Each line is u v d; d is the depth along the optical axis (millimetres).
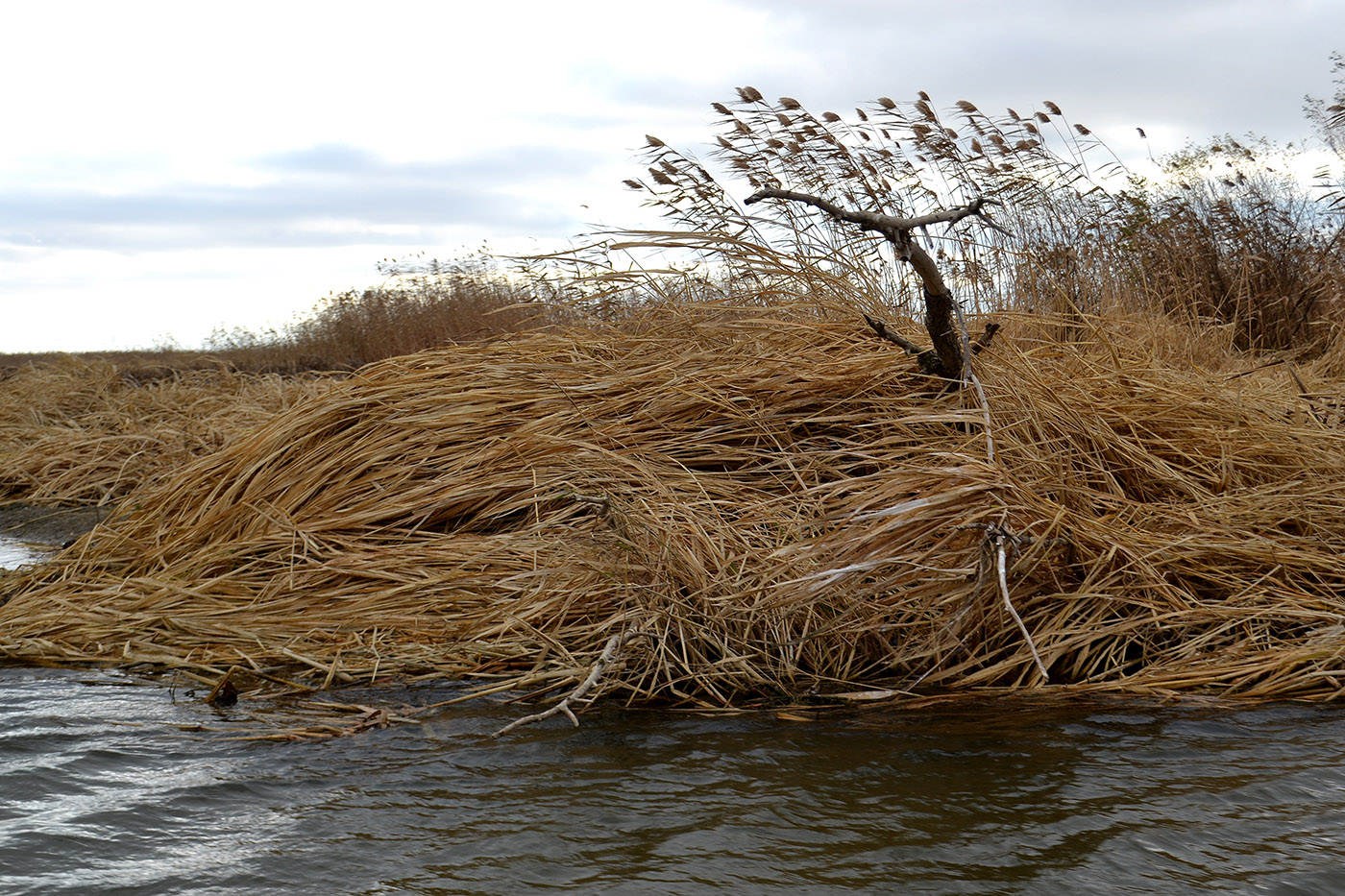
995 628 3619
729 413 4926
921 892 1986
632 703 3264
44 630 4070
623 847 2191
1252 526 4195
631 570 3711
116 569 4949
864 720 3049
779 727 2990
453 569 4191
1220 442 4711
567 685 3422
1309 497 4371
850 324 5477
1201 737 2848
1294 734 2865
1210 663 3432
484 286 13906
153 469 8148
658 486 4352
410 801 2449
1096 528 3826
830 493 4281
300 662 3682
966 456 3943
